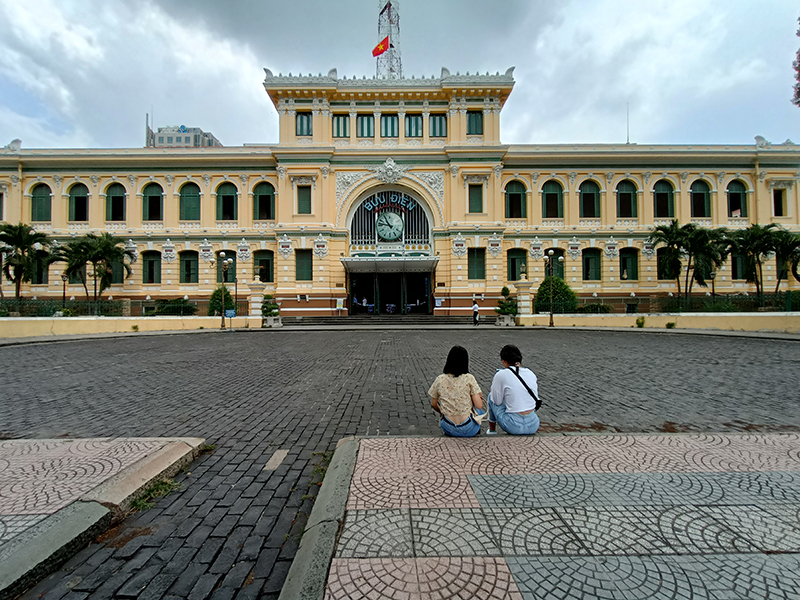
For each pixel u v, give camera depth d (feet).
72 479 11.93
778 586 7.37
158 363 38.37
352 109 101.81
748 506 10.05
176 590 8.30
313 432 18.34
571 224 105.29
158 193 104.27
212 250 102.32
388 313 109.40
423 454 13.42
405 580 7.55
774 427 18.63
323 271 98.43
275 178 103.30
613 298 95.20
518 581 7.52
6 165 100.63
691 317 73.56
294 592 7.42
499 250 99.09
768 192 104.01
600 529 9.11
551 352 44.32
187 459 14.60
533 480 11.47
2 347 50.72
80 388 27.53
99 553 9.45
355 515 9.75
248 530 10.50
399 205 103.19
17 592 8.02
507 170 105.19
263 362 38.75
